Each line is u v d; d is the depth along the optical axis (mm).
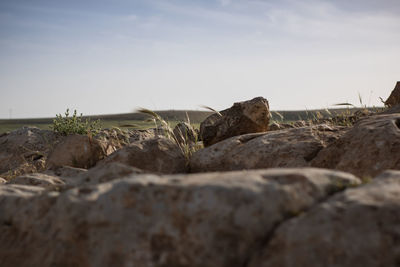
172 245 960
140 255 964
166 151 2342
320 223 883
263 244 920
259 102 2801
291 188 1019
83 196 1159
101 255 1002
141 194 1077
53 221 1158
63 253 1071
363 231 841
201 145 3018
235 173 1186
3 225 1288
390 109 2828
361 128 1909
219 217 956
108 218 1057
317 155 2027
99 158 2670
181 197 1024
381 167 1686
